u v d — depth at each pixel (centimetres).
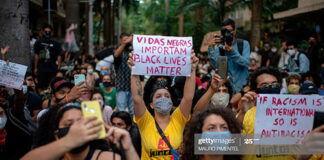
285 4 2344
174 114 404
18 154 429
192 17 3862
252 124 341
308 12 1716
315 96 327
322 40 1675
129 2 3706
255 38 1606
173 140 385
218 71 412
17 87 445
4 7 621
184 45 394
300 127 325
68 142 208
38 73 828
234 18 3534
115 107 792
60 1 2834
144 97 521
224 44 568
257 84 391
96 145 276
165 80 518
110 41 3744
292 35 2305
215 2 2416
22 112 443
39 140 276
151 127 393
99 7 3494
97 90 577
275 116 322
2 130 426
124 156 248
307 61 962
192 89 394
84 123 208
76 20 1839
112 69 1228
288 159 330
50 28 859
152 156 381
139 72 387
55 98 499
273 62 1373
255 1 1598
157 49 390
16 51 627
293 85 625
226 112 299
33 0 2047
